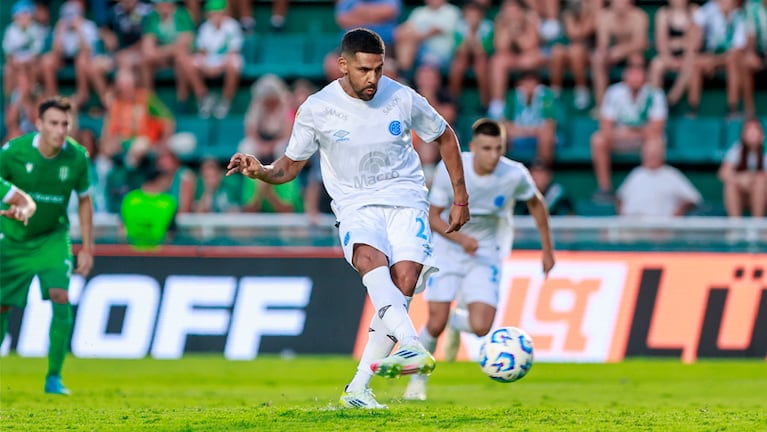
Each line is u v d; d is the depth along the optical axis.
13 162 29.42
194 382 37.69
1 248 30.58
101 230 47.84
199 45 60.44
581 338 45.12
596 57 56.94
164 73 60.97
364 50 19.47
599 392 33.59
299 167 21.14
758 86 58.72
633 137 54.53
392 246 20.59
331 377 39.28
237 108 60.97
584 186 56.12
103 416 21.64
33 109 59.12
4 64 64.19
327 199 50.59
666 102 57.81
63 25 61.84
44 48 61.91
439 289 30.42
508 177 30.22
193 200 52.03
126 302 47.06
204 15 63.75
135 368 42.59
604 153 54.09
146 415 21.72
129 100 56.25
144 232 47.19
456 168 21.25
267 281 46.84
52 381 31.25
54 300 30.75
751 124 51.84
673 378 39.38
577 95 58.22
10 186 27.53
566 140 56.66
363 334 45.97
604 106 54.94
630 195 52.03
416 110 20.73
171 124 57.31
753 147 51.75
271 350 46.28
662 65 56.75
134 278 47.25
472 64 57.75
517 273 45.69
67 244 31.31
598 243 45.94
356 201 20.70
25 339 46.84
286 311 46.53
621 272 45.53
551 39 58.16
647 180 51.88
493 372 24.12
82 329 46.94
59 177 29.94
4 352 46.75
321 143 20.81
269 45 62.22
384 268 19.88
